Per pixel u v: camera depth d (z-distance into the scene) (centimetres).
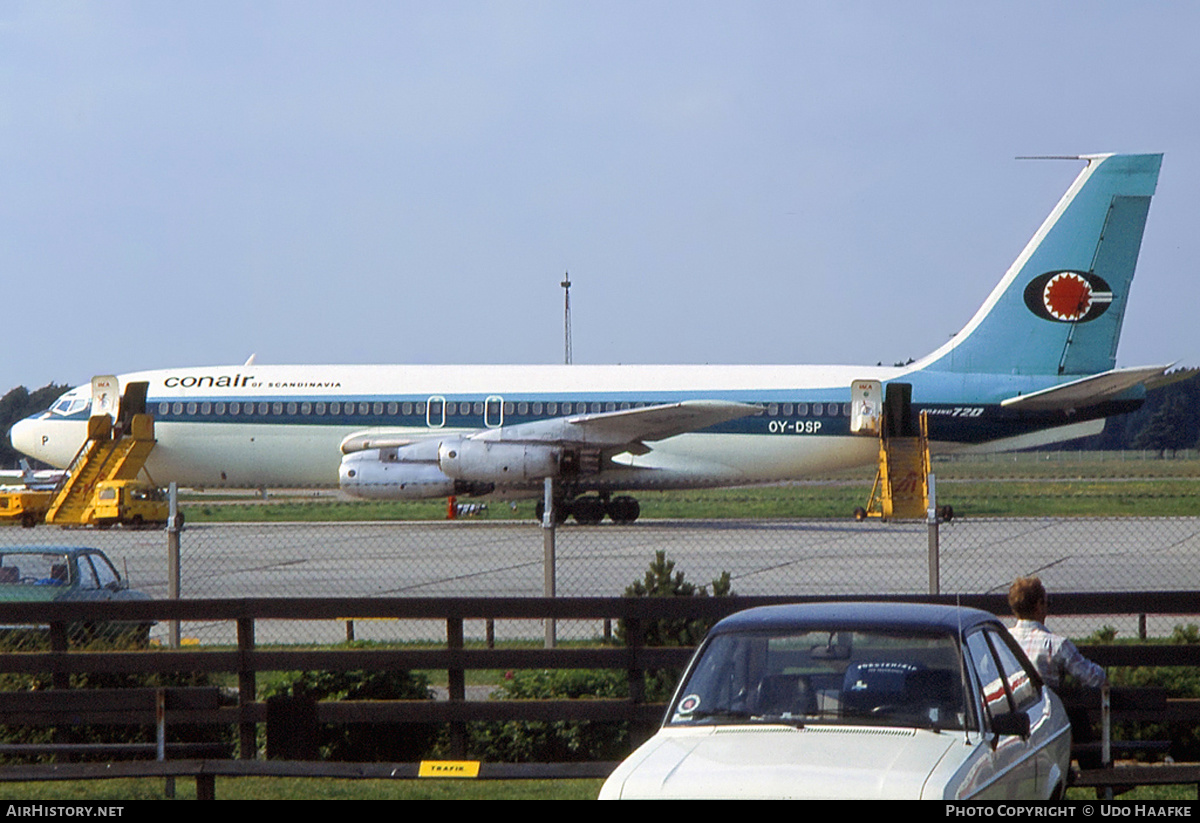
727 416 13925
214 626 7469
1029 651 3603
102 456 15038
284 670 4362
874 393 14488
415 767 3722
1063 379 14788
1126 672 4600
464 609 4353
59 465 15688
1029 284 14850
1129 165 14650
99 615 4366
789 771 2538
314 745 4278
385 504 19762
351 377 15150
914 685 2823
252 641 4416
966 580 8331
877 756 2594
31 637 5553
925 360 15112
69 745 4191
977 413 14725
